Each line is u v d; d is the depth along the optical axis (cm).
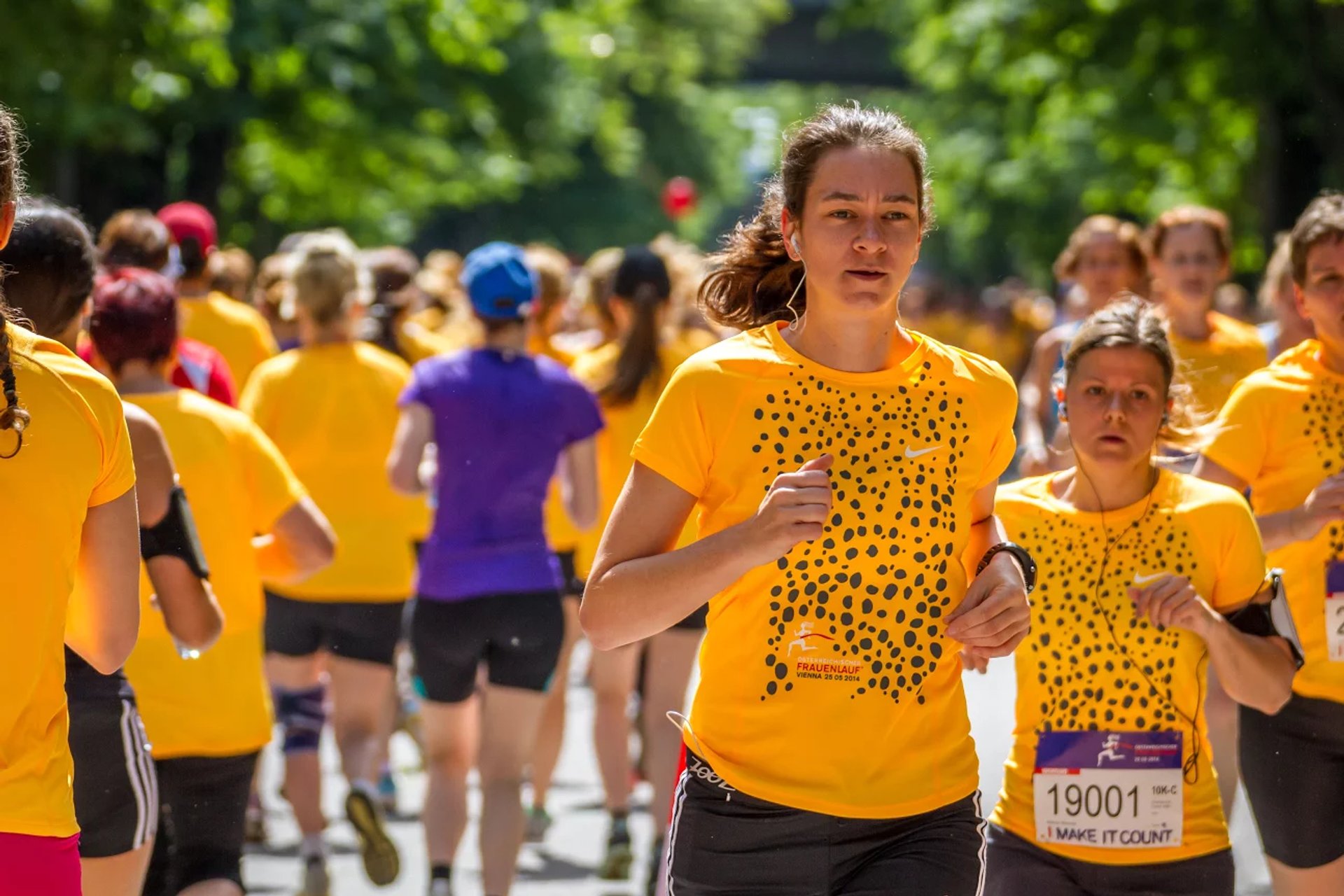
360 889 1941
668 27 15938
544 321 2558
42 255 1121
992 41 6525
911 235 934
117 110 4756
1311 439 1329
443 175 8069
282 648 1945
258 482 1373
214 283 2627
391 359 2039
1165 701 1159
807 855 928
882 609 929
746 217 1073
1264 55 5547
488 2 6688
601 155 14038
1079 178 7806
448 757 1734
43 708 820
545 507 1852
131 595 888
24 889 798
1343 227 1319
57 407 827
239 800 1331
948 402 945
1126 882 1154
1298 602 1304
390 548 1967
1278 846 1314
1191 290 1919
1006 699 2823
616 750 1991
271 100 6091
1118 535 1183
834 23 8788
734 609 934
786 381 937
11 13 4375
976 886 948
